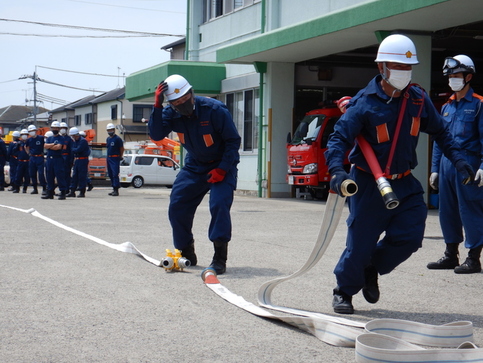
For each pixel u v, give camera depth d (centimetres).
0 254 733
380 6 1249
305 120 1773
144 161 2952
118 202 1706
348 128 420
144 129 6241
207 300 509
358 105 425
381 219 443
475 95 657
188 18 2416
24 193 2234
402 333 404
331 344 392
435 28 1357
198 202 664
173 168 3009
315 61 1941
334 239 910
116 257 718
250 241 877
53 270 635
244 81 2062
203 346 387
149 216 1248
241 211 1396
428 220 1208
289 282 589
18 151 2272
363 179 441
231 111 2167
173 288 554
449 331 392
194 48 2402
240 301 497
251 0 2052
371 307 494
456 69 640
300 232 989
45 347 383
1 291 536
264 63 1888
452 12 1199
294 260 714
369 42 1530
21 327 427
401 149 431
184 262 629
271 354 372
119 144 2050
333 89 1992
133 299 510
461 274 638
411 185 444
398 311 482
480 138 642
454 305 504
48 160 1831
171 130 634
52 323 438
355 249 448
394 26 1331
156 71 2220
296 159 1734
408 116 430
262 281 591
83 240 859
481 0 1106
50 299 508
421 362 340
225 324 438
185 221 660
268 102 1894
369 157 425
